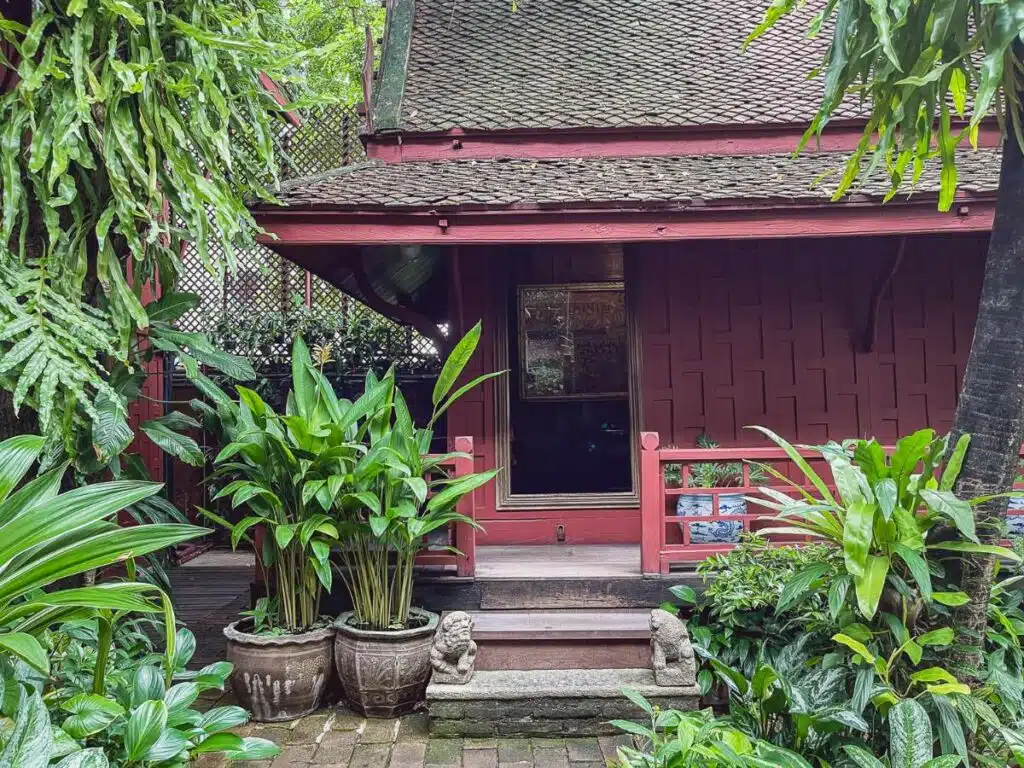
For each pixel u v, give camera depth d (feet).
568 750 9.59
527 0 21.29
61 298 9.30
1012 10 6.89
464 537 12.22
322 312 24.47
